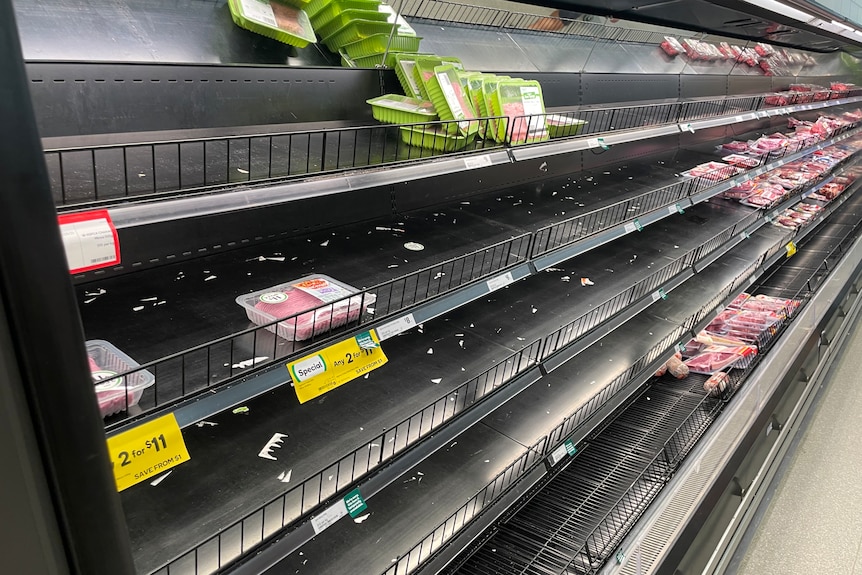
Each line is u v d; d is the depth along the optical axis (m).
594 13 2.86
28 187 0.37
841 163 5.09
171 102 1.43
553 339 1.75
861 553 2.43
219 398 0.93
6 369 0.39
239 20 1.59
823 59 5.85
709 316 2.63
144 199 0.87
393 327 1.22
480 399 1.42
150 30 1.45
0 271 0.37
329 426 1.28
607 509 1.83
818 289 3.57
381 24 1.81
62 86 1.25
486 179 2.36
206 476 1.11
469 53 2.30
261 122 1.60
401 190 1.98
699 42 3.88
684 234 2.86
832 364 3.96
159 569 0.84
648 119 2.89
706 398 2.46
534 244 1.84
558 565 1.60
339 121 1.77
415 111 1.60
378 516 1.39
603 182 2.76
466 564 1.59
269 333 1.15
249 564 0.96
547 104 2.59
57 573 0.46
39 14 1.30
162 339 1.11
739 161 3.39
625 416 2.33
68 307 0.41
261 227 1.58
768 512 2.64
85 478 0.45
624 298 2.08
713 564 2.20
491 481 1.53
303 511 1.06
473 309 1.87
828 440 3.18
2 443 0.40
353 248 1.64
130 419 0.83
